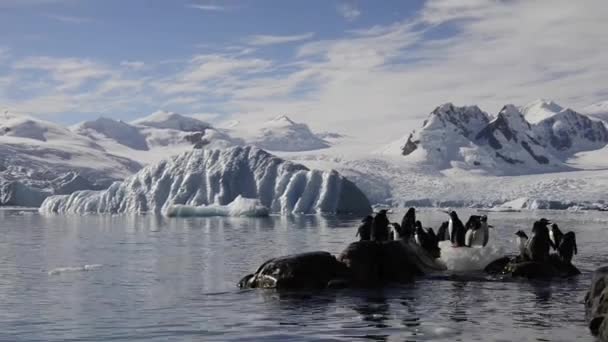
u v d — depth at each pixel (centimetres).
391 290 1942
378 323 1419
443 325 1394
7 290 1941
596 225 6312
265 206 7944
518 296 1812
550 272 2236
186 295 1856
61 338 1288
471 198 14425
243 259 2856
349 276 2080
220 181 8650
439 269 2419
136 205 8831
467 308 1616
